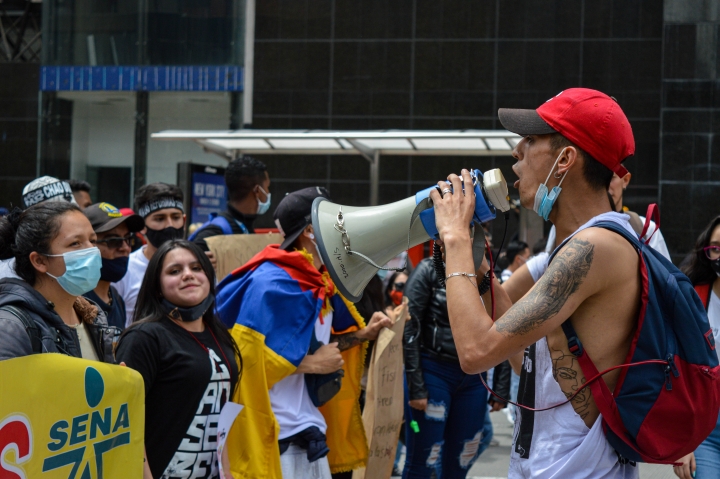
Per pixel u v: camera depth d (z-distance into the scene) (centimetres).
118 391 257
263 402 352
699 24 1234
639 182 1280
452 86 1312
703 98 1235
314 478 374
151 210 499
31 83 1426
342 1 1332
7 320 237
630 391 198
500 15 1302
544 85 1295
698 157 1237
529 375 217
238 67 1367
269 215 1338
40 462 223
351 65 1333
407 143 935
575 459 205
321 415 385
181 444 309
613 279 199
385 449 409
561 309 196
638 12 1275
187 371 310
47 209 261
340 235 244
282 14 1344
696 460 366
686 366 199
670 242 1244
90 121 1416
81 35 1403
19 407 217
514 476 221
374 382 398
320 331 386
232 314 381
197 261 322
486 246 236
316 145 956
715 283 389
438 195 222
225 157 993
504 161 1288
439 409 480
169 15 1380
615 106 212
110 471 253
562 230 218
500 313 239
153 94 1395
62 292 264
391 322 402
